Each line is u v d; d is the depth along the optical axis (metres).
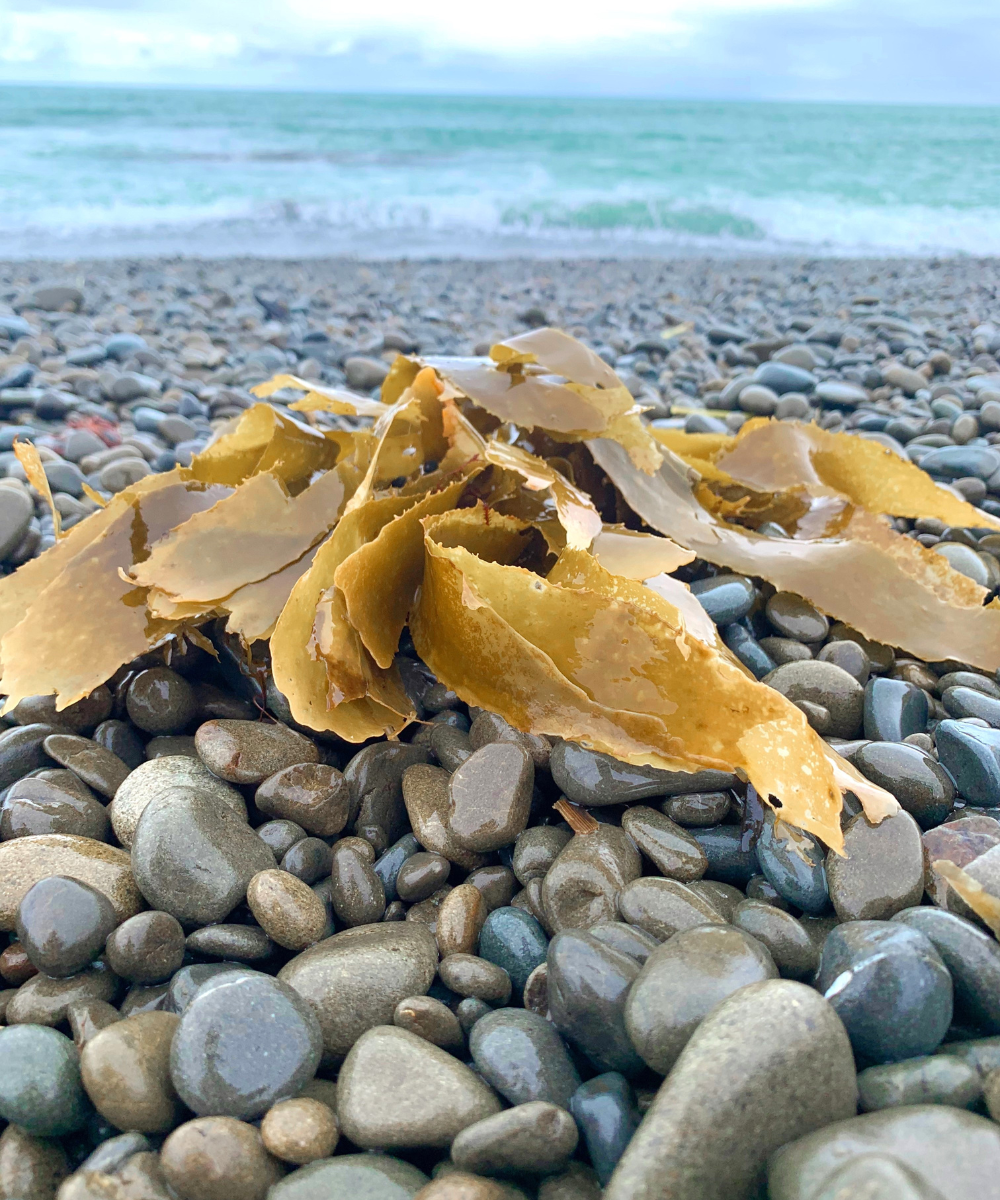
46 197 3.11
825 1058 0.30
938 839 0.42
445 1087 0.33
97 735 0.51
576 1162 0.32
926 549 0.58
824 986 0.34
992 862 0.39
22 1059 0.33
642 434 0.61
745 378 1.25
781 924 0.38
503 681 0.41
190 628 0.51
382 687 0.45
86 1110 0.33
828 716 0.52
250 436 0.59
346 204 3.11
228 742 0.46
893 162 4.52
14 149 4.11
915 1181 0.25
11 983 0.40
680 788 0.45
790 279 2.39
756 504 0.69
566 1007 0.34
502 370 0.61
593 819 0.45
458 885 0.44
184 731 0.53
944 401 1.08
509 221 3.12
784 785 0.38
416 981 0.38
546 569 0.53
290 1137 0.31
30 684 0.47
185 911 0.40
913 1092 0.31
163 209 3.03
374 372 1.29
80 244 2.60
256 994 0.34
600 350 1.52
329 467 0.61
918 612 0.56
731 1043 0.29
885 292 2.17
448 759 0.49
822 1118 0.29
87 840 0.44
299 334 1.74
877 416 1.07
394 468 0.57
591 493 0.62
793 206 3.31
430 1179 0.31
